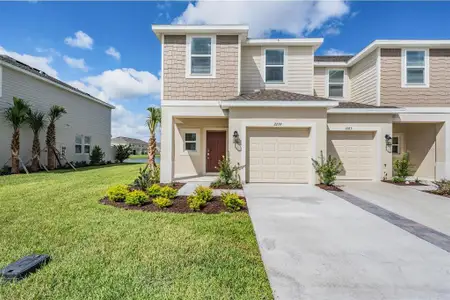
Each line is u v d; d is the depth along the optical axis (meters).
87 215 5.47
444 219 5.32
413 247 3.87
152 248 3.77
